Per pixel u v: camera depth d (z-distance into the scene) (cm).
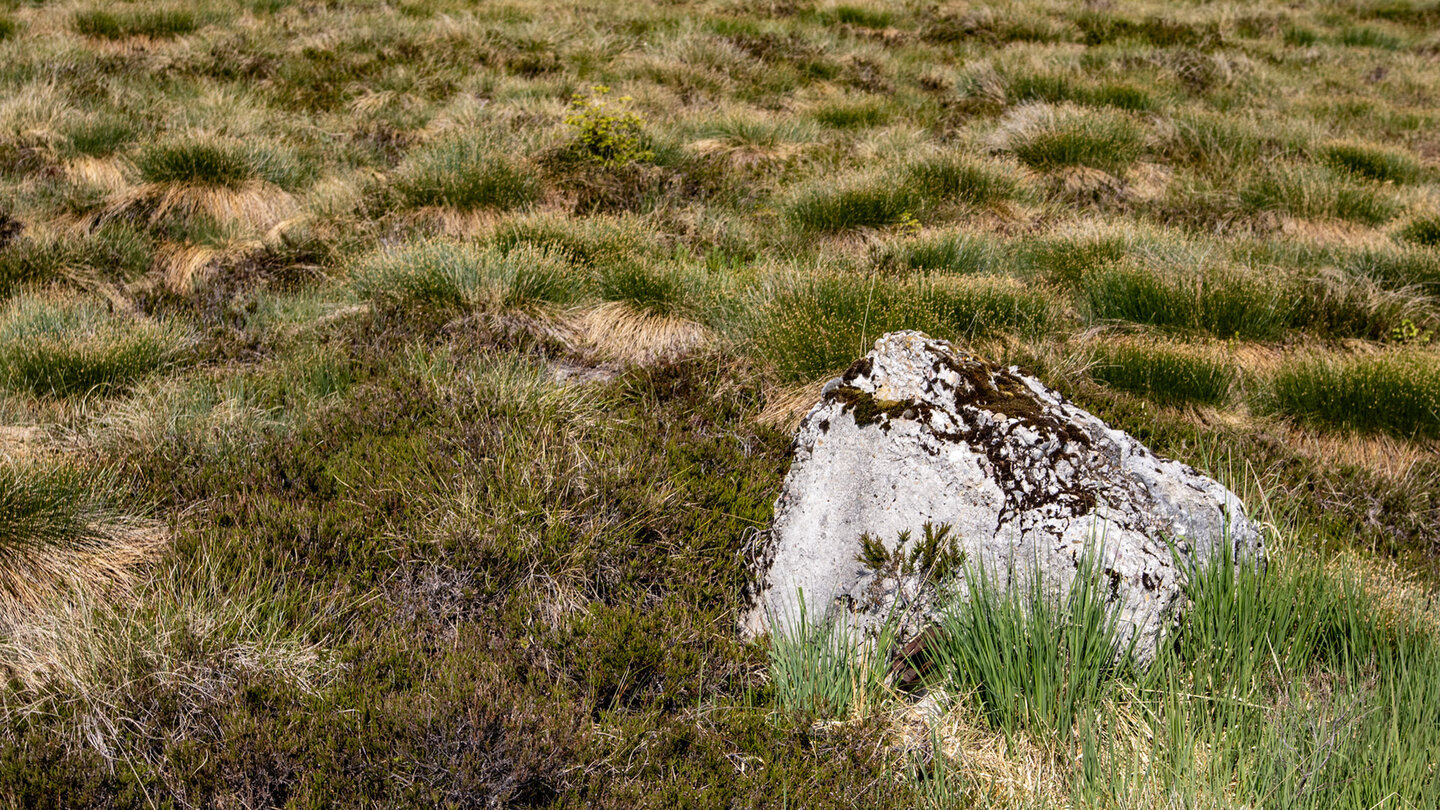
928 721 287
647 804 258
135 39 1098
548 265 598
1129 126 934
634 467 405
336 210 716
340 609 334
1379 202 799
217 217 703
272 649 306
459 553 348
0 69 922
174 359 512
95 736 272
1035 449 305
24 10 1165
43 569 339
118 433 422
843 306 521
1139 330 577
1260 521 383
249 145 764
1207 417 500
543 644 320
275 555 354
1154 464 316
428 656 318
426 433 430
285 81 1011
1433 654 290
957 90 1117
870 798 261
